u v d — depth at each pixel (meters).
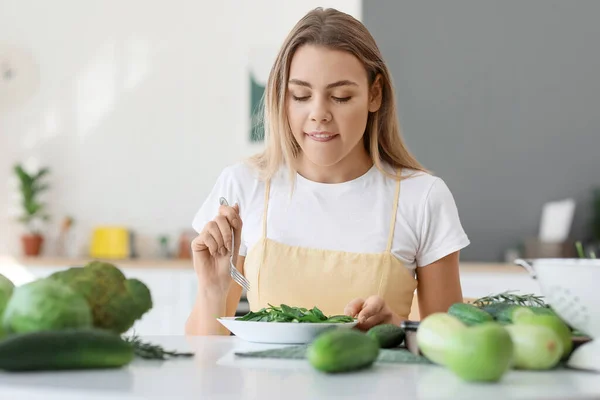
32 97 4.79
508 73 4.46
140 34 4.78
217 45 4.73
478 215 4.47
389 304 1.76
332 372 0.91
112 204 4.76
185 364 0.98
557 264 0.95
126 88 4.78
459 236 1.84
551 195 4.44
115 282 1.03
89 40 4.79
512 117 4.46
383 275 1.76
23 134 4.80
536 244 4.24
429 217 1.83
